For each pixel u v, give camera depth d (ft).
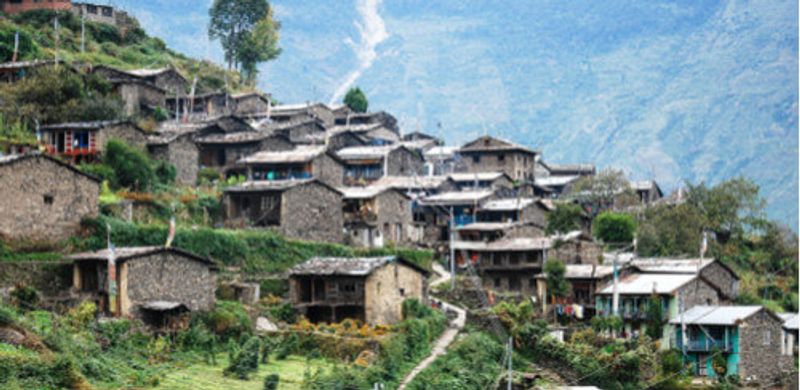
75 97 394.52
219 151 432.66
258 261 335.06
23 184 278.87
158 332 260.01
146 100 469.57
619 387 295.69
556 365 306.96
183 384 225.35
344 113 606.14
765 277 431.43
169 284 271.69
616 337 326.85
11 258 272.10
